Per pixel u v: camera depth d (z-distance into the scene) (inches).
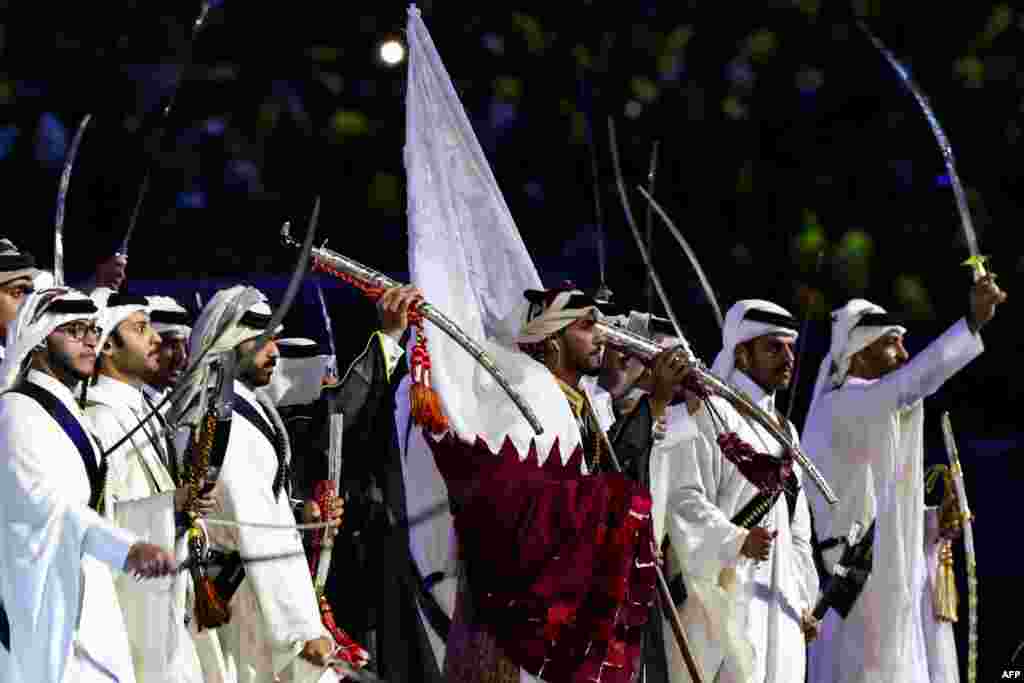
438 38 1567.4
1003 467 1444.4
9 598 642.2
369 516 768.3
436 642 751.7
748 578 830.5
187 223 1451.8
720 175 1566.2
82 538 634.8
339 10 1534.2
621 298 1493.6
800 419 1453.0
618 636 730.2
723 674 820.6
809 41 1610.5
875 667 916.0
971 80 1608.0
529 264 774.5
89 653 647.1
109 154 1470.2
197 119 1492.4
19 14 1483.8
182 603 686.5
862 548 924.6
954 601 976.9
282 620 709.9
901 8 1617.9
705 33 1603.1
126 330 717.3
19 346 656.4
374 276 732.7
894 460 931.3
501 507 713.0
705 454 835.4
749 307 886.4
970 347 910.4
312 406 787.4
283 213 1471.5
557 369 759.1
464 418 726.5
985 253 1568.7
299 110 1507.1
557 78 1563.7
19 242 1444.4
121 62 1496.1
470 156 773.3
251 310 735.1
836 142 1592.0
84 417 669.3
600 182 1540.4
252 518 716.0
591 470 755.4
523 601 711.7
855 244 1528.1
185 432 724.7
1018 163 1594.5
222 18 1519.4
